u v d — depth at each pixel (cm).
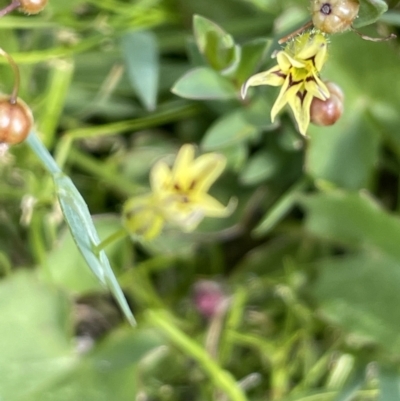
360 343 25
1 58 23
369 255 25
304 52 20
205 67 23
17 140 21
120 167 26
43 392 24
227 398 25
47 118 25
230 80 23
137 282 25
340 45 24
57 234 25
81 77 25
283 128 24
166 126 26
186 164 23
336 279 25
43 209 25
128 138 26
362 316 25
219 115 25
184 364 25
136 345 24
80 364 24
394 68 24
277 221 26
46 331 24
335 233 25
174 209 23
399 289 25
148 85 24
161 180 23
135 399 24
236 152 25
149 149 26
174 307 26
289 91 20
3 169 25
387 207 26
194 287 25
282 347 25
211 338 25
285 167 25
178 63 26
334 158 25
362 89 25
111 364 24
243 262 26
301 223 26
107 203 26
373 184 26
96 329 26
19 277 24
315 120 21
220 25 25
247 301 26
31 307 24
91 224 21
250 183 26
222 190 26
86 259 21
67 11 24
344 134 25
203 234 25
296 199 25
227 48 22
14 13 24
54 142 26
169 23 26
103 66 25
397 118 25
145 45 24
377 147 25
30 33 25
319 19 20
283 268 26
